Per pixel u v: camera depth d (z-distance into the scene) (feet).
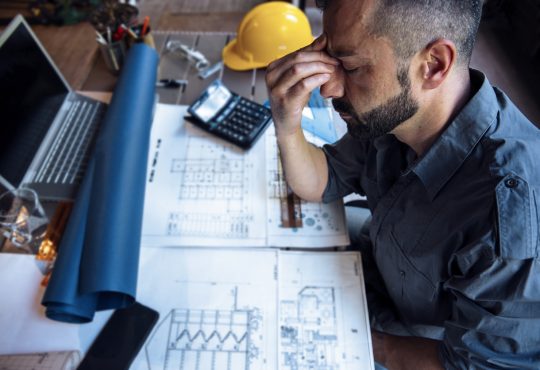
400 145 2.54
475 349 2.15
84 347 2.28
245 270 2.59
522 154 1.94
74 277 2.28
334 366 2.25
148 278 2.55
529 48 5.43
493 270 1.84
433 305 2.50
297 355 2.28
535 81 5.24
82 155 3.06
